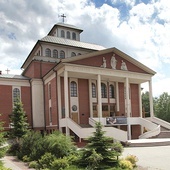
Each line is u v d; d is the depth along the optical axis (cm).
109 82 3888
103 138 1540
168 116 7119
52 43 4081
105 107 3781
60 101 3225
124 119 3447
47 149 1723
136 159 1661
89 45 4547
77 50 4306
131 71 3653
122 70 3531
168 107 7169
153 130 3412
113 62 3512
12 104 3628
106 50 3444
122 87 4012
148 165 1633
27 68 4156
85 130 2759
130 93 4112
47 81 3609
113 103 3875
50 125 3447
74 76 3456
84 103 3547
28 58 4516
